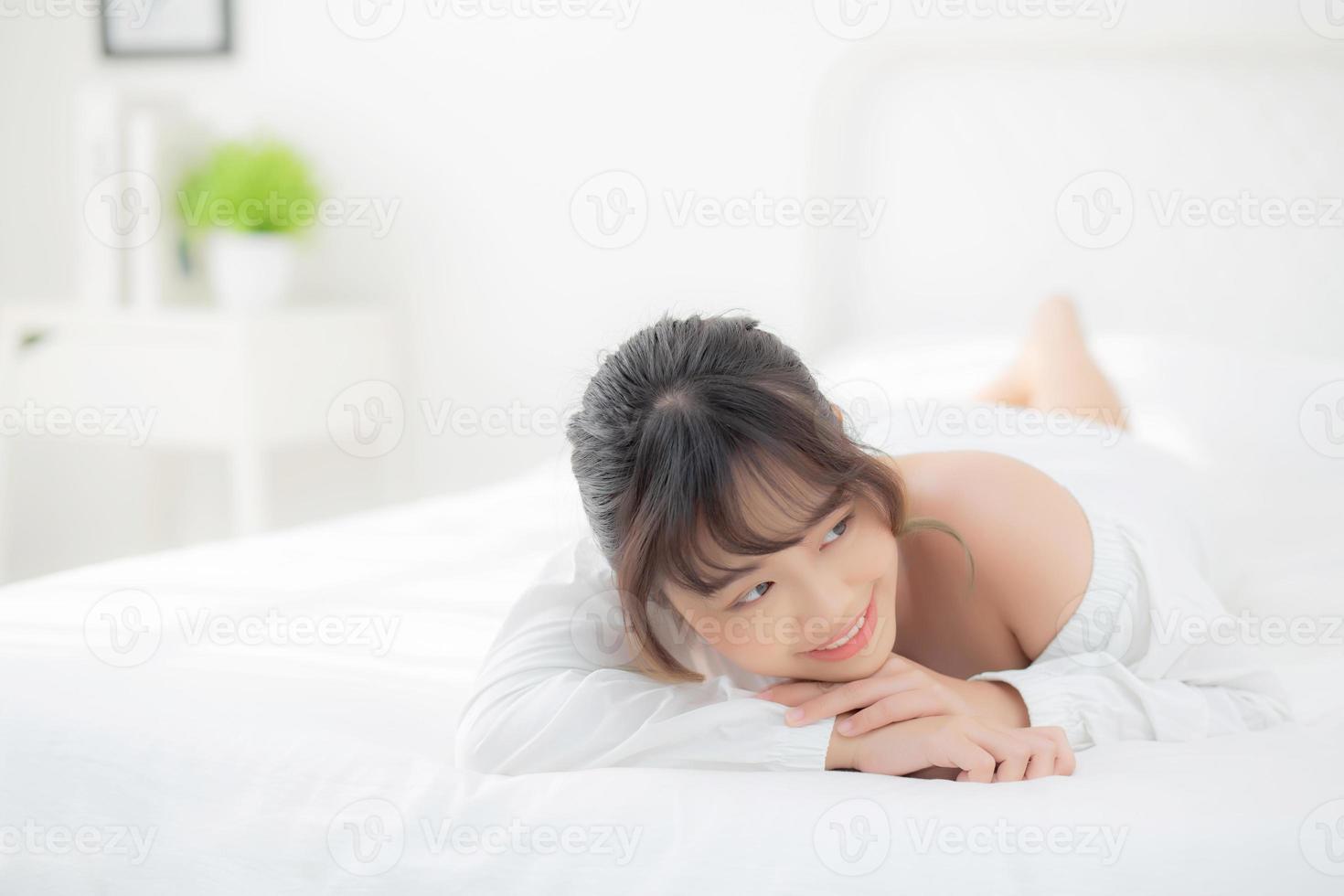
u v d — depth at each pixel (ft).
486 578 4.09
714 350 2.48
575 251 7.93
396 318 8.39
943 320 7.48
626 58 7.68
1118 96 6.96
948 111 7.30
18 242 9.06
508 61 7.91
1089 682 2.68
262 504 7.47
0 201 9.06
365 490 8.51
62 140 8.82
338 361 7.89
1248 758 2.37
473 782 2.44
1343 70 6.55
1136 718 2.67
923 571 3.09
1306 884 2.06
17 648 3.16
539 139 7.91
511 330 8.14
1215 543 3.88
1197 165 6.87
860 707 2.59
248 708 2.79
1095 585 2.95
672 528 2.35
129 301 7.93
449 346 8.30
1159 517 3.33
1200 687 2.90
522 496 5.32
